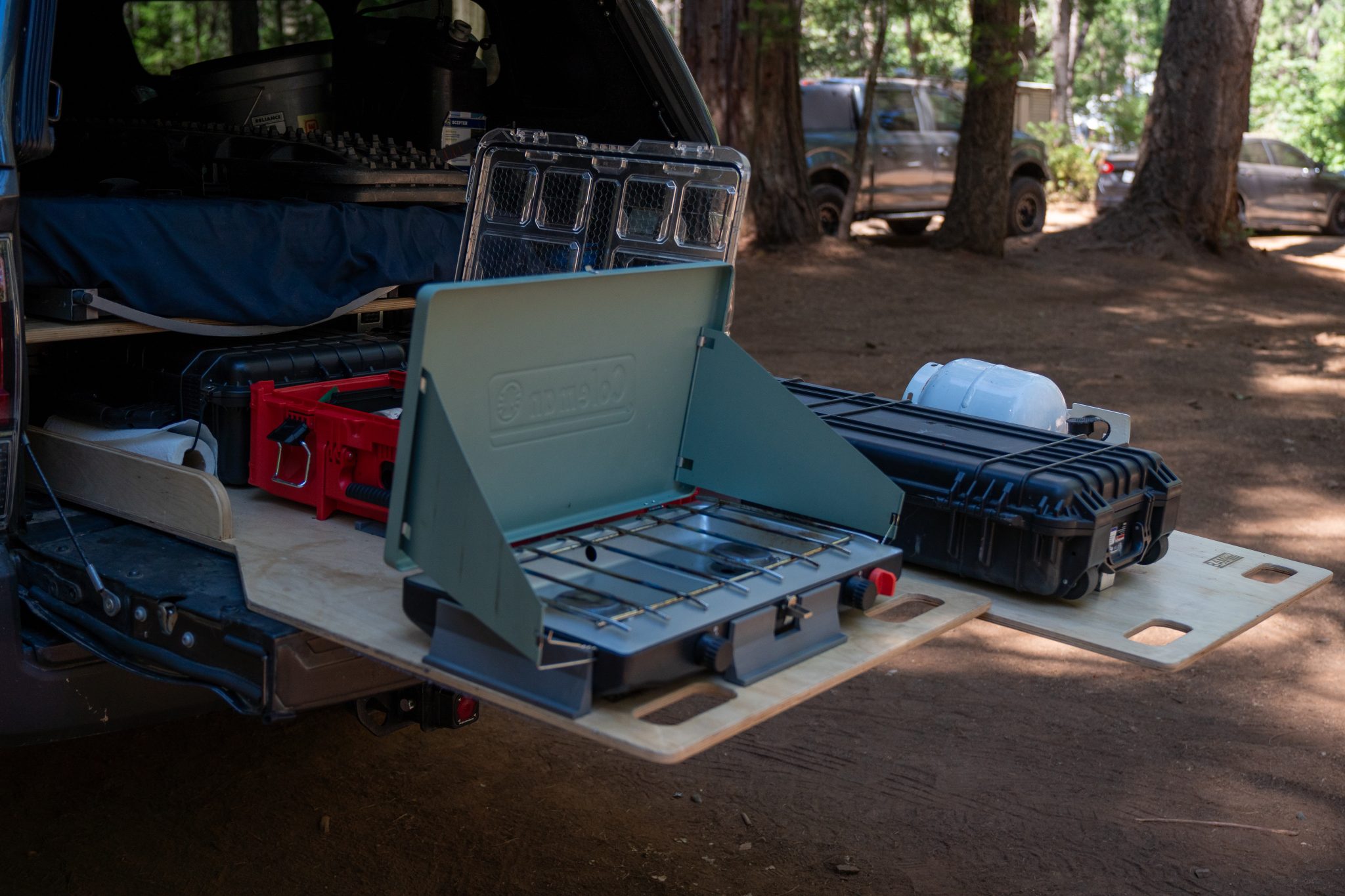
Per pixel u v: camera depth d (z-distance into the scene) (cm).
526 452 250
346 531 288
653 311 267
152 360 331
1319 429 845
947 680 452
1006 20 1479
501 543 195
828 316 1197
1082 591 279
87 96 546
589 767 380
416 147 451
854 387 904
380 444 284
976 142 1508
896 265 1426
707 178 332
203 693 263
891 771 381
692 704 374
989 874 327
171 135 417
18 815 337
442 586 208
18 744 253
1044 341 1136
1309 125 2739
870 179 1588
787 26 1389
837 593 237
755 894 317
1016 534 278
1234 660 474
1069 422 356
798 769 382
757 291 1274
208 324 331
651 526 268
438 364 223
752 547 254
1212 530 620
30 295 310
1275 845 344
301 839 333
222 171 400
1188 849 341
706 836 344
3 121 255
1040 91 2042
